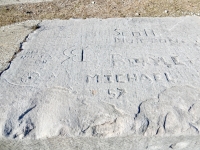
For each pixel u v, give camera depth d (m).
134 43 2.61
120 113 1.63
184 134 1.52
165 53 2.40
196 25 3.03
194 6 3.92
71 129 1.53
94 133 1.52
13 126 1.55
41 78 2.04
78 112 1.64
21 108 1.70
